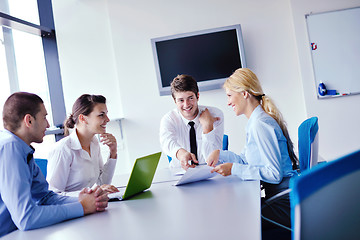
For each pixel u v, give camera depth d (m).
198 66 4.52
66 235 1.17
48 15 4.79
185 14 4.60
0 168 1.33
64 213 1.36
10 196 1.31
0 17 3.66
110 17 4.68
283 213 1.66
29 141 1.51
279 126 1.84
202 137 2.62
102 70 4.79
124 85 4.68
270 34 4.54
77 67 4.80
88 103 2.16
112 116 4.79
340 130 4.46
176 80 2.60
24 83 4.19
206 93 4.61
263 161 1.79
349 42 4.41
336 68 4.43
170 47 4.53
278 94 4.55
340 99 4.45
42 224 1.31
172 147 2.57
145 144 4.66
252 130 1.84
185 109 2.61
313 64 4.45
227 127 4.59
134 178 1.65
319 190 0.47
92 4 4.79
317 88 4.46
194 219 1.18
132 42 4.67
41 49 4.72
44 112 1.53
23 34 4.30
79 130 2.21
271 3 4.53
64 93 4.81
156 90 4.66
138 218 1.28
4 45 3.90
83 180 2.18
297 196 0.45
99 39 4.79
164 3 4.62
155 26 4.64
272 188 1.76
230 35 4.46
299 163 2.02
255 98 1.94
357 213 0.51
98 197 1.47
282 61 4.54
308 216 0.46
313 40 4.45
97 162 2.34
